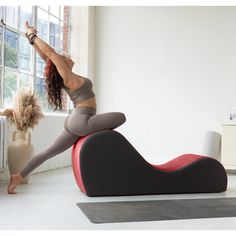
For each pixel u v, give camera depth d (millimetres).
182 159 4316
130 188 3840
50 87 3969
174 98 6762
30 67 5375
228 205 3379
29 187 4191
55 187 4223
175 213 3027
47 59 4016
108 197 3725
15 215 2902
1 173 4578
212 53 6641
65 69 3830
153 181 3912
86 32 6793
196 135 6656
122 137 3836
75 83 3865
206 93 6645
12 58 4910
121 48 7023
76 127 3820
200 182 4059
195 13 6727
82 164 3717
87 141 3744
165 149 6770
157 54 6859
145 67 6906
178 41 6781
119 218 2844
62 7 6441
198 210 3150
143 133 6867
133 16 6980
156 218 2857
